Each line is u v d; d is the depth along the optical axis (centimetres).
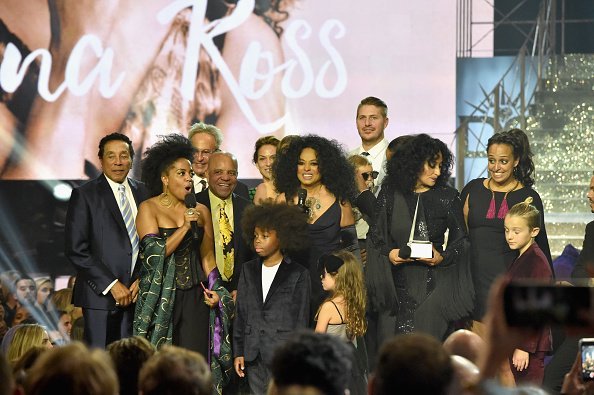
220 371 1895
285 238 1867
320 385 799
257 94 3694
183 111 3722
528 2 4100
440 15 3647
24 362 1220
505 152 1980
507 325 532
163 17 3725
